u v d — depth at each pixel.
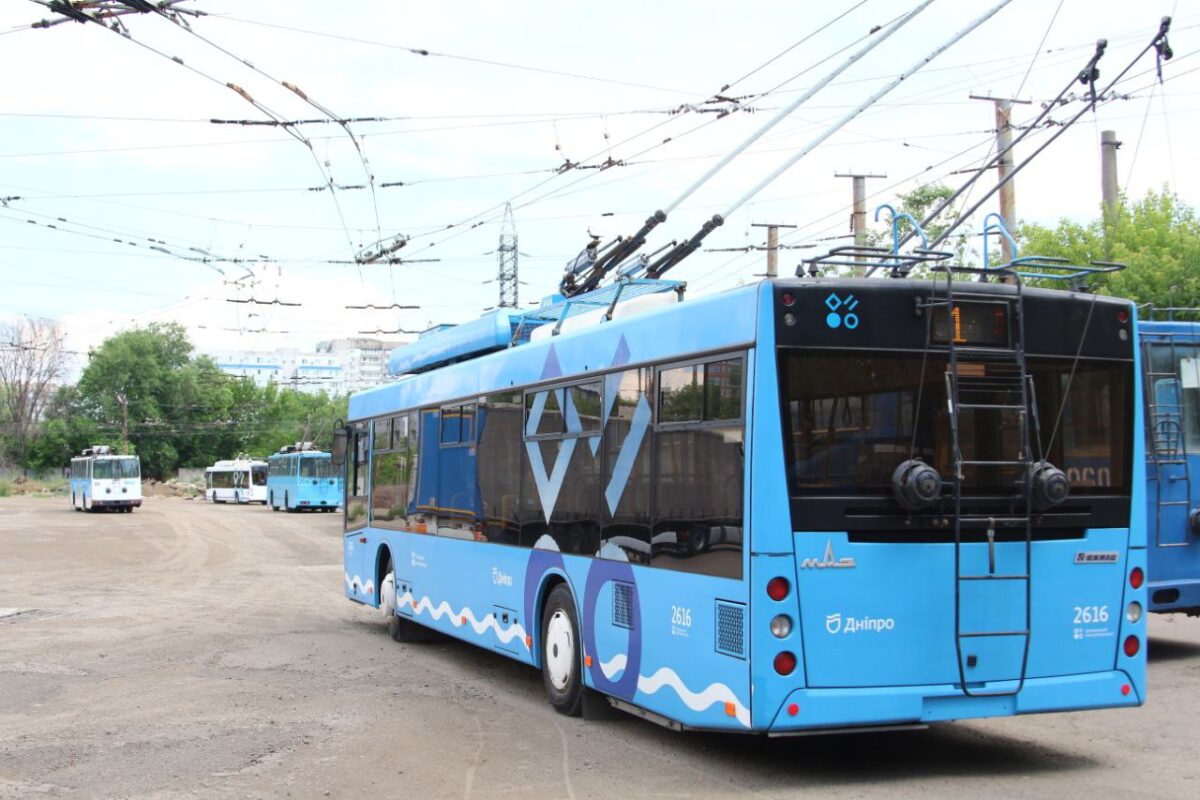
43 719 9.24
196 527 44.38
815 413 6.67
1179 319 23.72
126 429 95.81
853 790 6.77
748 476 6.68
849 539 6.64
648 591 7.79
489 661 12.41
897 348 6.82
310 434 108.12
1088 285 7.68
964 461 6.73
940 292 6.89
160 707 9.68
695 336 7.38
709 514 7.09
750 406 6.71
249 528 43.84
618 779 7.14
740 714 6.66
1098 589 7.13
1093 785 6.80
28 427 97.88
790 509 6.57
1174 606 11.31
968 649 6.76
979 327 6.95
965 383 6.89
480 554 10.99
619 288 9.44
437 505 12.30
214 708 9.62
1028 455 6.81
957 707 6.76
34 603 18.50
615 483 8.34
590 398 8.82
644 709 7.86
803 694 6.52
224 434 105.94
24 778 7.36
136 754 7.96
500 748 8.05
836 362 6.74
